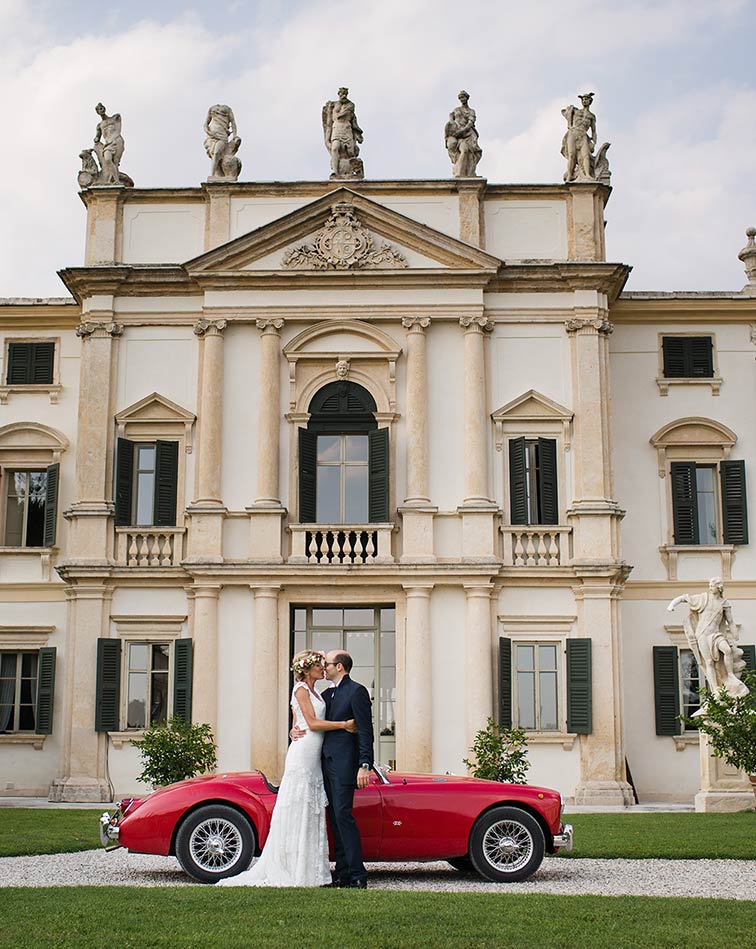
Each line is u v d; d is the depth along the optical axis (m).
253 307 32.06
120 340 32.50
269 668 30.36
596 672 30.42
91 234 33.00
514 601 31.02
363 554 31.17
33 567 32.97
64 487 33.53
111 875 15.72
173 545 31.41
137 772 30.41
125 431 32.16
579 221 32.75
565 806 29.27
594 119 33.56
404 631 30.83
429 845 15.13
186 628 31.03
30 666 32.84
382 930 10.91
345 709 14.35
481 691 30.27
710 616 26.33
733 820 22.69
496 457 31.75
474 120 33.47
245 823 14.98
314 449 31.78
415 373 31.69
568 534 31.31
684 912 12.02
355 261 32.16
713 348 34.34
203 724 28.31
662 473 33.69
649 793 32.03
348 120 33.56
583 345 32.03
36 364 34.19
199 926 11.04
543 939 10.74
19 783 31.80
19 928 10.90
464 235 32.62
